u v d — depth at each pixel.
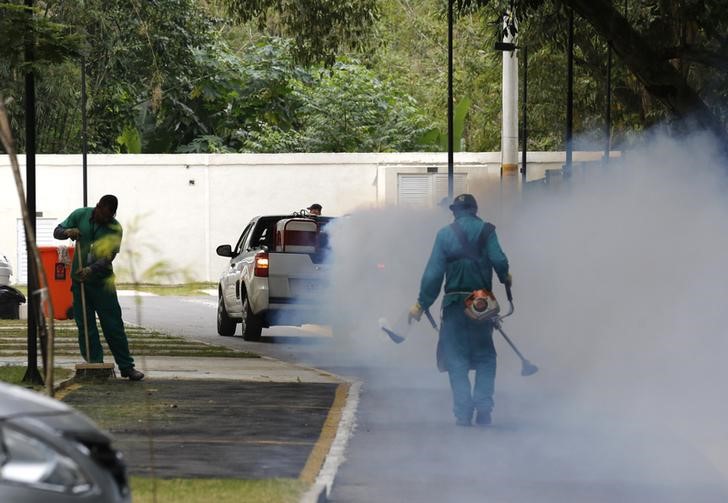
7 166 81.12
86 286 27.78
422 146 101.56
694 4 37.69
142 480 16.03
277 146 97.56
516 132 52.69
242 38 115.00
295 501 15.05
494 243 23.66
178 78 88.88
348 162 81.69
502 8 49.06
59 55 26.33
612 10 37.62
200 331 48.56
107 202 27.67
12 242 81.12
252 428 21.45
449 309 23.47
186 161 81.94
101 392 25.59
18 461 10.10
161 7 79.00
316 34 49.53
